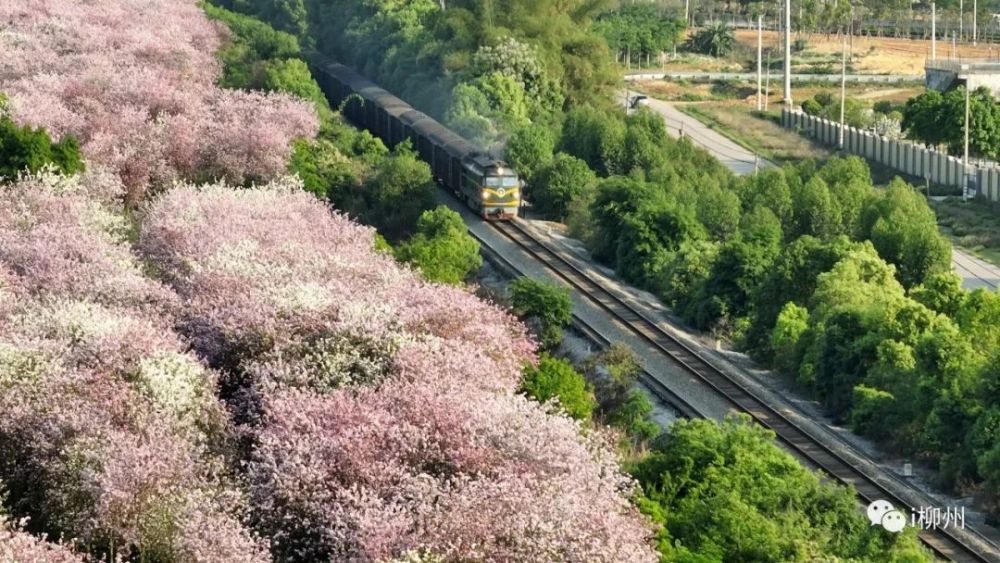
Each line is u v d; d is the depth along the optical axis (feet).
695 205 320.50
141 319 204.13
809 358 240.94
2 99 333.01
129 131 328.90
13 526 151.23
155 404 176.55
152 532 154.81
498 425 170.40
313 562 157.58
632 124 401.70
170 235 245.45
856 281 257.14
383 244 284.00
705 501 176.45
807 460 210.18
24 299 210.59
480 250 318.86
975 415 205.67
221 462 167.12
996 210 385.91
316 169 346.95
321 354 193.88
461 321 208.23
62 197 260.42
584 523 150.92
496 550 145.59
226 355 200.54
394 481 161.17
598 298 287.28
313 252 235.81
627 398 229.04
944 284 249.55
